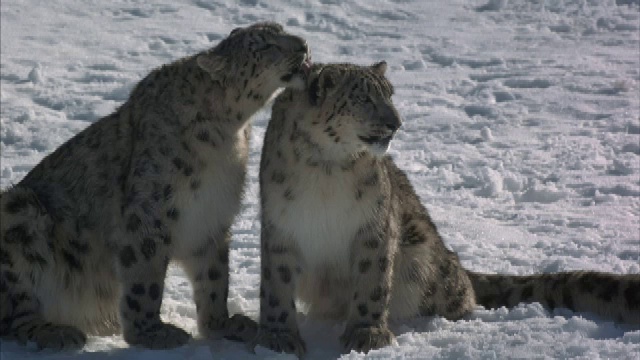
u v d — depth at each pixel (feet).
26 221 37.91
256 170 60.95
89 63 86.74
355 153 36.27
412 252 39.86
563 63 86.84
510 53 90.89
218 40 95.14
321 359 36.91
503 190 58.54
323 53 91.04
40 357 36.19
